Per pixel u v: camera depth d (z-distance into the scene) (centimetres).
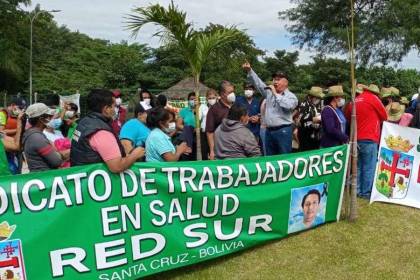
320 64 4200
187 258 504
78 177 435
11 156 748
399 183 751
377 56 3294
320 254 570
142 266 473
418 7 2981
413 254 583
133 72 6147
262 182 563
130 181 464
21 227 409
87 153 451
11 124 973
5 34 5744
